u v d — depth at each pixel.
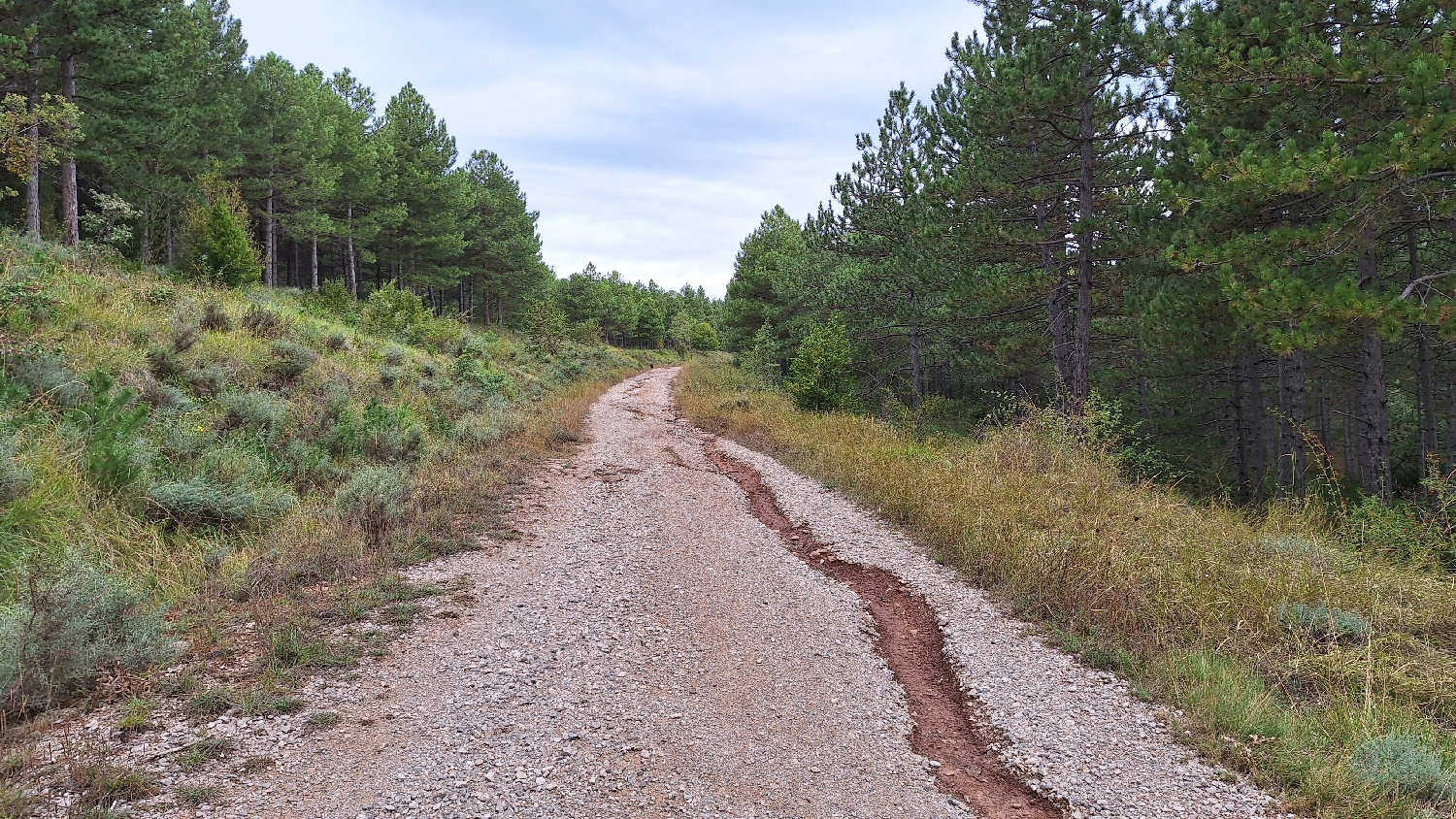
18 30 18.02
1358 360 16.12
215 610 5.55
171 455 7.77
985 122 14.04
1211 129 11.02
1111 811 3.51
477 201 45.84
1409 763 3.67
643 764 3.85
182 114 22.27
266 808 3.29
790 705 4.63
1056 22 12.78
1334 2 9.39
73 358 8.84
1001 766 3.99
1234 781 3.74
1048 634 5.77
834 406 19.97
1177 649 5.26
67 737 3.53
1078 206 14.56
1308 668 4.95
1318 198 10.92
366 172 34.72
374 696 4.48
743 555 8.04
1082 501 8.53
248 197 30.52
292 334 14.62
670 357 71.06
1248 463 20.88
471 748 3.93
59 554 5.32
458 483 9.85
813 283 25.25
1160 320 12.05
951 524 8.30
